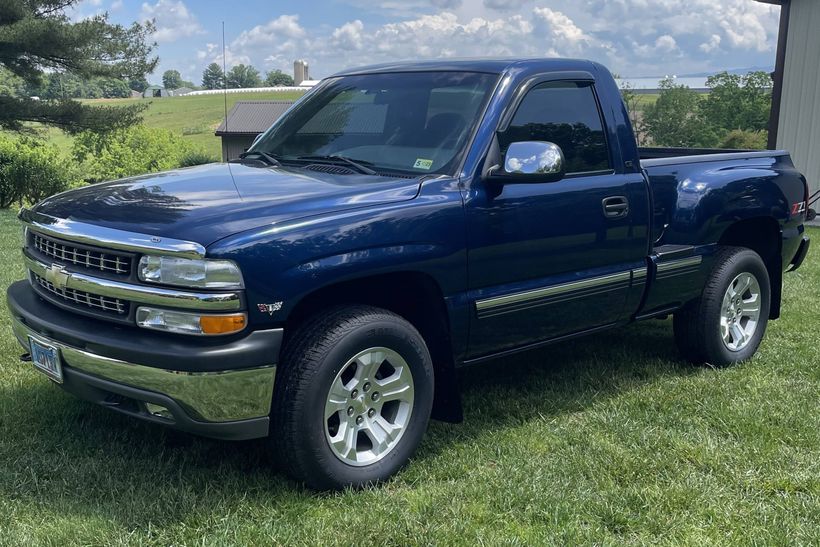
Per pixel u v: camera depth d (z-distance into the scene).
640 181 4.56
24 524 3.04
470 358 3.96
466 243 3.70
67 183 22.08
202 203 3.34
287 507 3.27
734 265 5.18
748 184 5.28
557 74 4.28
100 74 22.16
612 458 3.79
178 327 3.06
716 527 3.20
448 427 4.18
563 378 5.00
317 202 3.37
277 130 4.65
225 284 3.01
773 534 3.14
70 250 3.41
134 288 3.11
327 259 3.23
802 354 5.58
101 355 3.20
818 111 14.34
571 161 4.27
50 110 22.02
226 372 3.04
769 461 3.79
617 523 3.22
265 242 3.09
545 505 3.30
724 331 5.26
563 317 4.28
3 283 7.10
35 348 3.57
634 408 4.50
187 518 3.12
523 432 4.11
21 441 3.79
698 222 4.95
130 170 43.28
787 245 5.64
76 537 2.96
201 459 3.67
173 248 3.01
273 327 3.14
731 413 4.38
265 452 3.73
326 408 3.30
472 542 3.03
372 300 3.73
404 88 4.30
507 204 3.86
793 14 14.55
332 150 4.20
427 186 3.65
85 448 3.73
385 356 3.50
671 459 3.79
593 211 4.27
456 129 3.92
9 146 21.88
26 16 20.70
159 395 3.07
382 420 3.57
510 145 3.72
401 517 3.18
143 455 3.68
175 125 64.62
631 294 4.62
